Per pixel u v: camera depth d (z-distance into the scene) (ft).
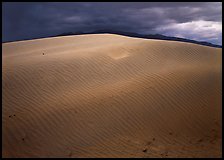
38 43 66.54
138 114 25.55
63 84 31.68
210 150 20.83
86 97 28.43
